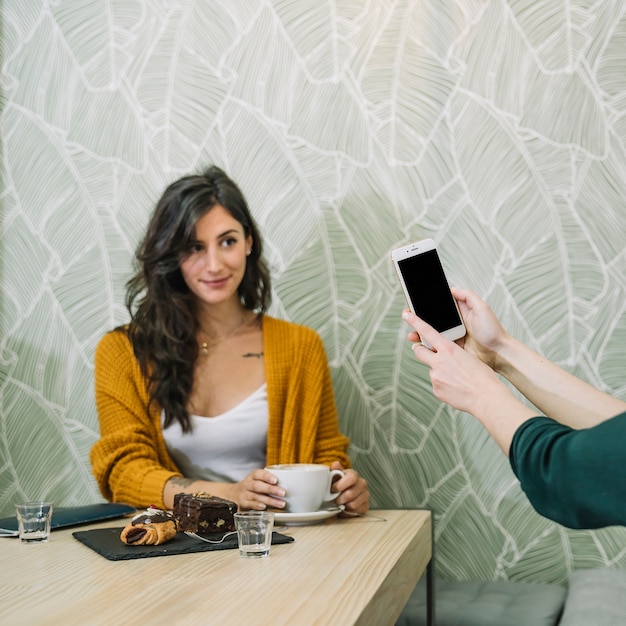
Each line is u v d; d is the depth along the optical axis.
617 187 2.03
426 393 2.12
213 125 2.26
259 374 1.91
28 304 2.34
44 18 2.35
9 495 2.32
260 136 2.23
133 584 0.94
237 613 0.81
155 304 1.87
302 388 1.93
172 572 1.01
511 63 2.09
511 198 2.08
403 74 2.15
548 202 2.07
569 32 2.06
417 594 1.90
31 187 2.35
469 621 1.64
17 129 2.36
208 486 1.54
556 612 1.68
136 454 1.71
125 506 1.51
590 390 1.26
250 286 2.02
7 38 2.36
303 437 1.88
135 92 2.30
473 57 2.11
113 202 2.31
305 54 2.20
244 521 1.12
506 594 1.88
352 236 2.18
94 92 2.32
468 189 2.11
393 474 2.14
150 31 2.29
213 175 1.95
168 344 1.84
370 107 2.17
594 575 1.84
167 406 1.81
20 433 2.32
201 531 1.25
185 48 2.27
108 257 2.31
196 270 1.86
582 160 2.05
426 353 1.08
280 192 2.22
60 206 2.33
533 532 2.04
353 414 2.17
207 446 1.83
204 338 1.94
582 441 0.83
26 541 1.23
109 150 2.31
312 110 2.20
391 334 2.15
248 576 0.99
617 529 1.99
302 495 1.40
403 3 2.15
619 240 2.03
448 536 2.10
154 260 1.87
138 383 1.83
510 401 0.99
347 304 2.18
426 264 1.38
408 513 1.57
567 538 2.02
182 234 1.85
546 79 2.07
